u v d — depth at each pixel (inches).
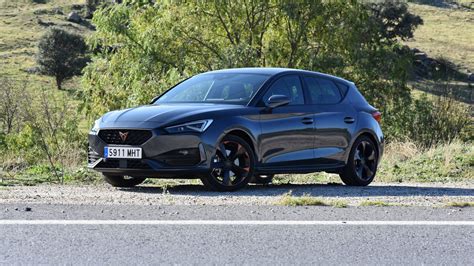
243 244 272.1
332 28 1625.2
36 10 6200.8
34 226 299.4
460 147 820.0
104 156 467.5
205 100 504.1
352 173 553.3
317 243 277.1
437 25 6702.8
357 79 1651.1
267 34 1683.1
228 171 470.9
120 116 473.7
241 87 507.2
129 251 255.4
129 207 361.7
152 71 1574.8
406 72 1657.2
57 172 631.2
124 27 1603.1
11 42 5142.7
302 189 505.4
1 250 253.6
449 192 504.7
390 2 5319.9
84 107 1637.6
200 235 288.2
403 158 885.2
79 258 243.1
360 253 260.5
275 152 497.0
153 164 452.1
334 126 538.9
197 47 1647.4
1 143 803.4
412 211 367.6
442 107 1309.1
